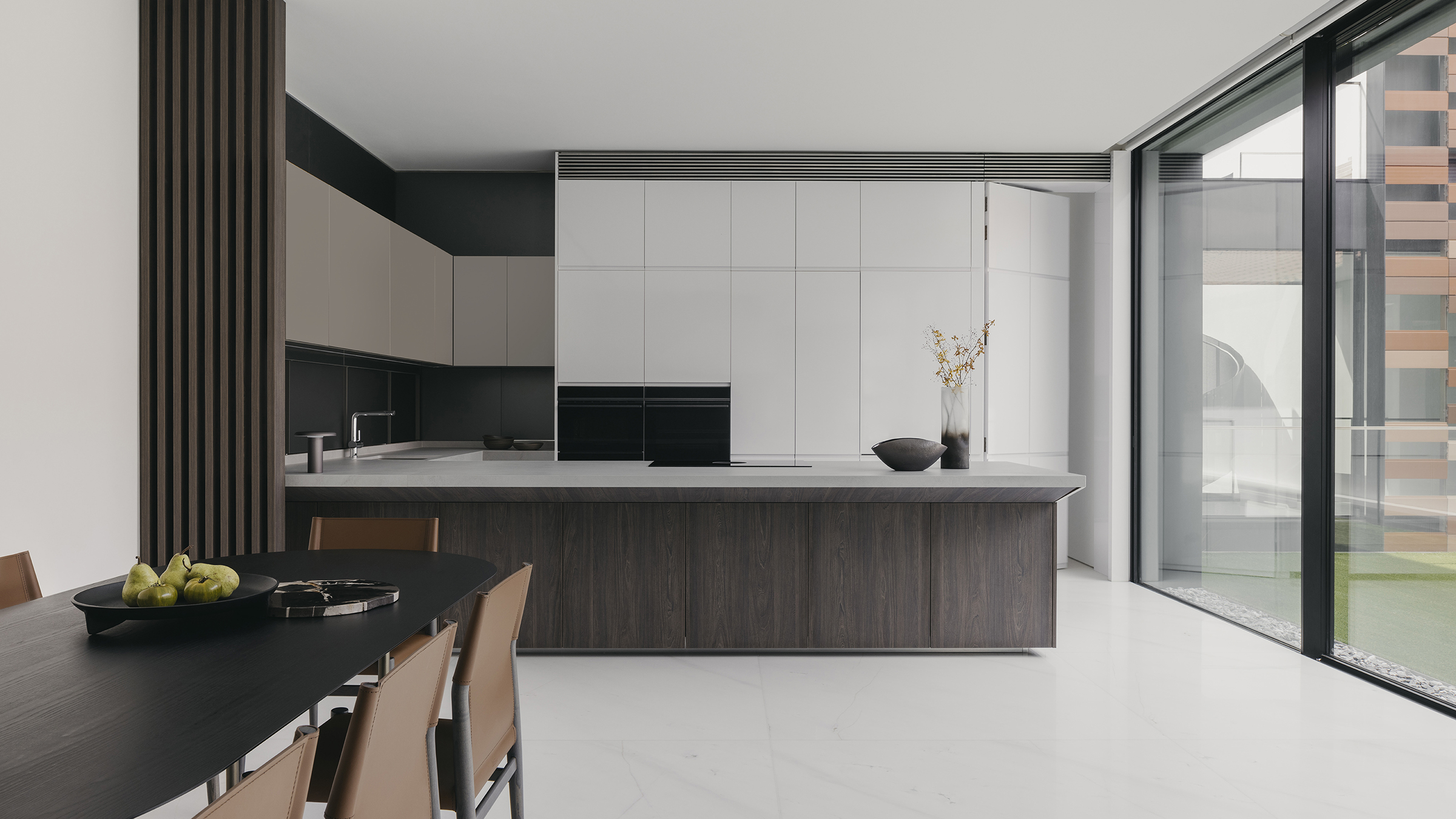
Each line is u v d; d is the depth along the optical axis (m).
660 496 3.53
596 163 5.29
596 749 2.66
